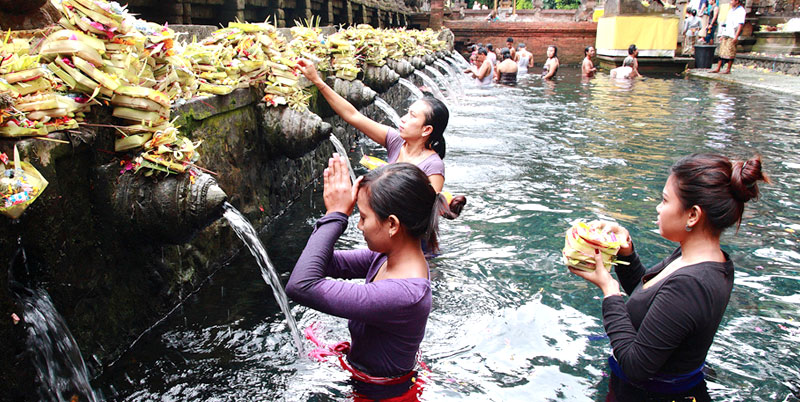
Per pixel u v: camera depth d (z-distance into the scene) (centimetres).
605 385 252
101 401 241
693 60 2034
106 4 252
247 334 296
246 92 427
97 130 258
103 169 258
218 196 267
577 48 2647
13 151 209
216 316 315
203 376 258
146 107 263
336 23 1477
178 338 292
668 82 1644
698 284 202
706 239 209
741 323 307
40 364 213
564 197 535
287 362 269
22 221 213
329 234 206
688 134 841
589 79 1778
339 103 390
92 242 260
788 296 339
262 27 440
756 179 197
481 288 350
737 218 204
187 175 269
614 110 1091
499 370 264
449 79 1644
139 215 266
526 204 514
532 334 297
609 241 225
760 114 1023
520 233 443
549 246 418
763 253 406
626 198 532
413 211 198
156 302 308
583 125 923
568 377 258
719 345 284
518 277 366
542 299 337
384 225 201
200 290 348
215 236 380
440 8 2673
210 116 372
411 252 210
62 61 240
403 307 199
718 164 203
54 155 229
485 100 1255
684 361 222
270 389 247
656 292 214
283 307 297
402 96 1295
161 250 313
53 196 229
